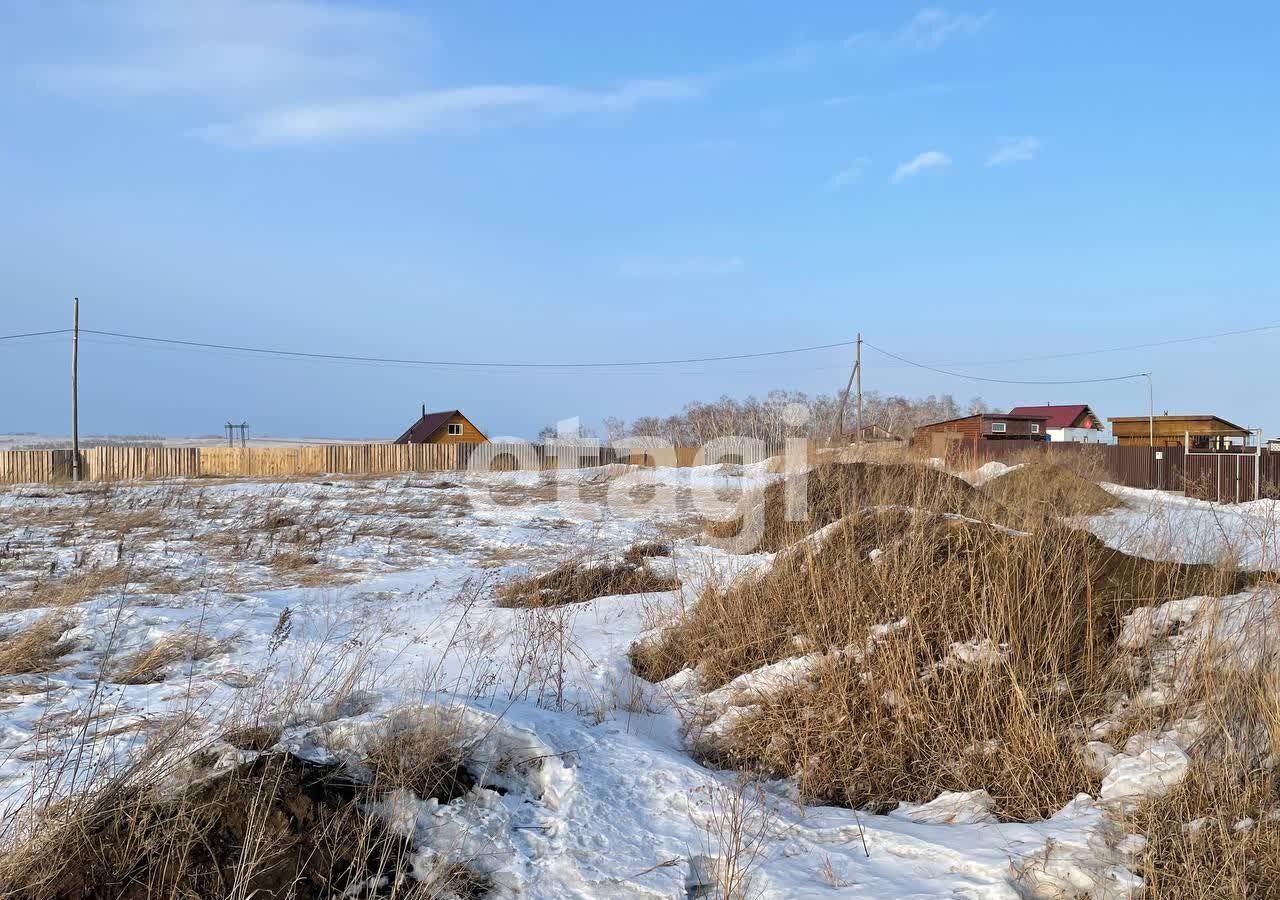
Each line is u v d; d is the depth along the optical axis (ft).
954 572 18.79
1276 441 138.72
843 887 10.51
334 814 11.01
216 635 24.07
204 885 9.80
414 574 36.91
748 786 13.88
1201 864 10.64
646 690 19.06
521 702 16.93
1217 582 17.72
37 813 10.55
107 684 19.38
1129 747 13.73
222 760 11.74
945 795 13.61
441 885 10.21
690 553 36.94
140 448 115.14
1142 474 80.53
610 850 11.24
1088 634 16.44
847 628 18.15
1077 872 10.59
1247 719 13.52
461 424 171.32
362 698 14.79
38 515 54.85
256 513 56.95
